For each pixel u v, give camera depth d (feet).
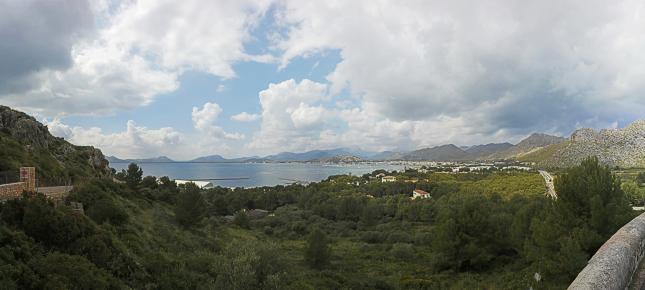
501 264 129.29
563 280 67.21
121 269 67.87
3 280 43.34
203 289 79.66
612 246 32.32
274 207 377.30
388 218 314.76
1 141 120.47
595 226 68.28
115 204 112.47
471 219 135.23
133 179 216.95
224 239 183.93
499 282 95.81
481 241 133.90
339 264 163.32
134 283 67.26
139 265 75.82
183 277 82.74
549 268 69.87
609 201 71.10
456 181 461.37
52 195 95.14
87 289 53.42
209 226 201.05
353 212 309.83
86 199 105.50
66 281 51.06
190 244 128.47
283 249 196.03
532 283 73.51
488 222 136.46
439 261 137.80
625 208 70.23
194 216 170.30
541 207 117.29
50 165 131.34
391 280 130.93
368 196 403.54
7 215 60.44
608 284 23.80
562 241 70.23
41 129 167.94
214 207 321.93
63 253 60.03
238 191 410.52
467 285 107.24
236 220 271.49
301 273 130.93
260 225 285.43
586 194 72.59
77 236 66.80
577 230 68.85
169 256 96.99
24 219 60.29
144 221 132.36
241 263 85.71
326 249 158.30
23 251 52.65
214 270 92.27
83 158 192.34
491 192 343.87
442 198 320.91
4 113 144.05
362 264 165.68
